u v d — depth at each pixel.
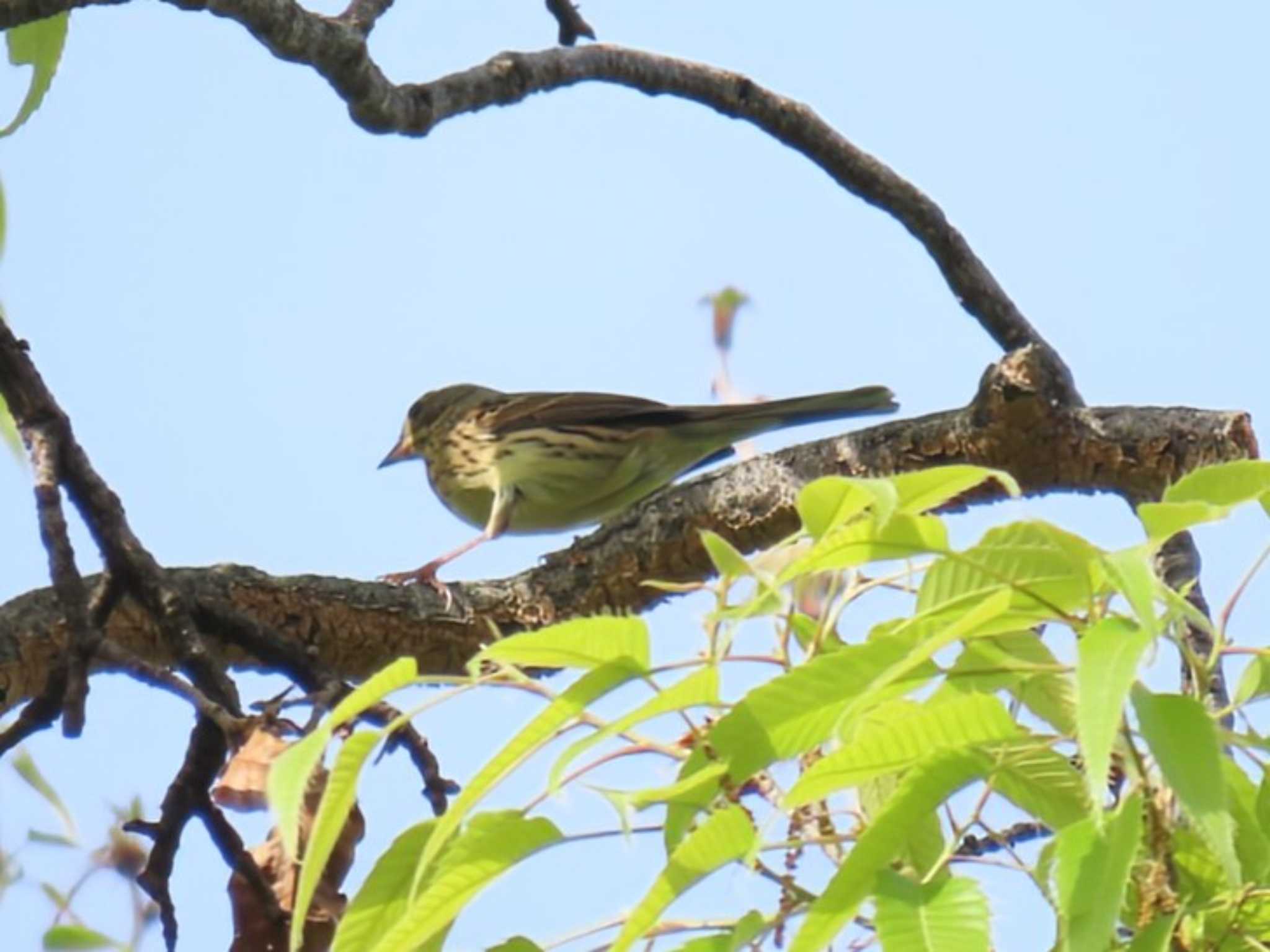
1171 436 11.09
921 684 5.84
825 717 5.72
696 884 5.57
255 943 7.65
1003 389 11.17
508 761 5.66
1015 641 6.48
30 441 9.58
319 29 10.62
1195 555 10.77
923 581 5.99
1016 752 5.64
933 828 6.20
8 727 9.27
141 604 9.50
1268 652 5.72
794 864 6.09
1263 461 5.89
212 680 9.13
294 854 5.23
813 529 5.70
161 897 8.62
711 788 5.74
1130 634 4.94
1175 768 4.98
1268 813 5.67
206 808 8.55
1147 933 5.26
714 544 5.68
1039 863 5.64
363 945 6.13
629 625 5.77
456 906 5.83
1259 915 5.51
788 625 6.11
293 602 11.45
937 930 5.22
